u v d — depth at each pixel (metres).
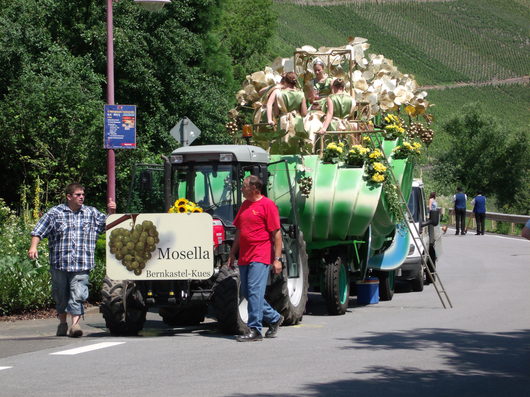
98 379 8.73
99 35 33.66
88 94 30.56
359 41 18.78
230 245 13.22
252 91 18.03
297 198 16.31
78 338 12.30
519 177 83.88
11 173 28.42
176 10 36.34
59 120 27.88
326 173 16.45
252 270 11.77
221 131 38.50
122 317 12.48
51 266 12.32
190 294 12.71
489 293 19.41
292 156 16.53
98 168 28.48
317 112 17.14
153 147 36.88
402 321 14.43
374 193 16.33
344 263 16.45
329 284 15.76
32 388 8.24
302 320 14.91
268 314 12.18
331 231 16.38
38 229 12.12
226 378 8.78
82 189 12.29
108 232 12.40
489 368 9.48
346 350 10.81
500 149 83.75
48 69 30.91
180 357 10.24
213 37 48.81
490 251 34.09
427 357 10.22
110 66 20.06
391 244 18.91
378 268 18.61
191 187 13.79
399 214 17.30
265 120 17.05
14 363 9.81
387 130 18.34
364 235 17.19
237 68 73.12
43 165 26.88
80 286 12.31
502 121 85.44
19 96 28.16
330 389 8.22
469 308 16.44
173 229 12.29
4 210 22.41
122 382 8.55
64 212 12.27
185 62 39.19
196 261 12.24
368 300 18.23
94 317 15.22
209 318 15.66
